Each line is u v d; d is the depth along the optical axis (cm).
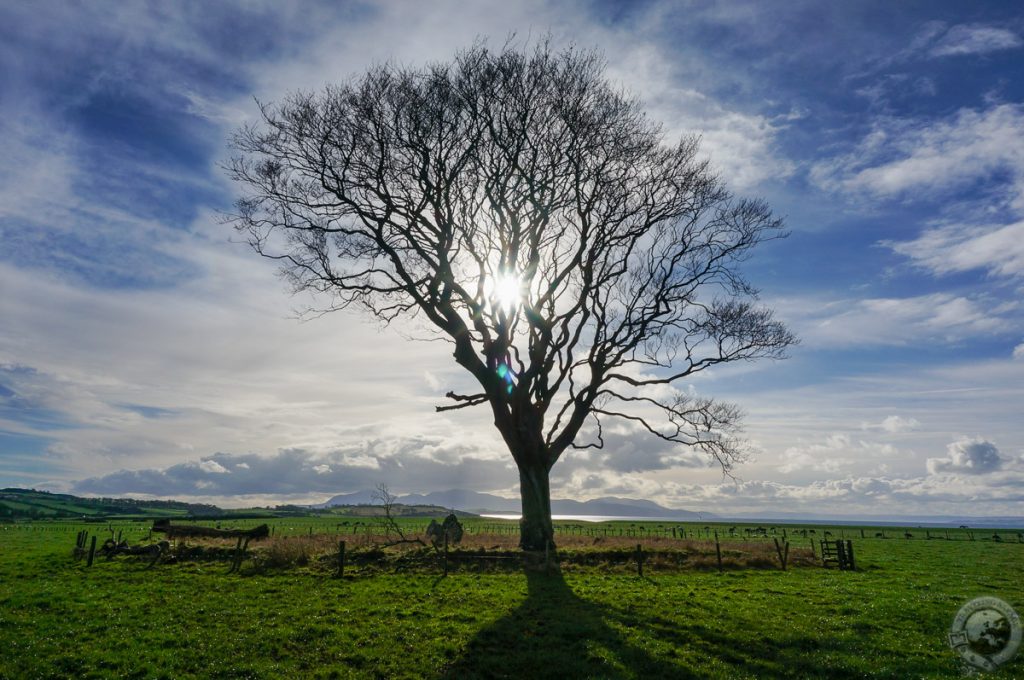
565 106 3116
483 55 3084
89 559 3184
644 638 1797
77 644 1672
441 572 2862
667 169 3353
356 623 1933
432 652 1656
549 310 3528
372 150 3128
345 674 1499
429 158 3142
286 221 3181
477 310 3322
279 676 1474
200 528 4038
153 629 1839
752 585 2761
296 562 3081
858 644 1762
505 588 2498
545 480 3403
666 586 2662
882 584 2891
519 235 3303
